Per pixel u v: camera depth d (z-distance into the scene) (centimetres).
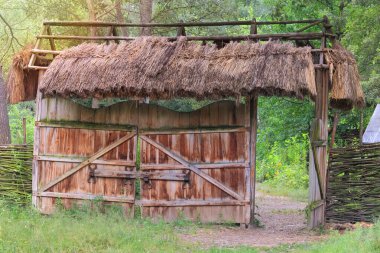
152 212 1375
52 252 948
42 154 1419
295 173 2608
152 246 1034
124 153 1390
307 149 2681
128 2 2364
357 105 1380
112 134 1398
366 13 2081
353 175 1316
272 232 1291
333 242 1030
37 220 1203
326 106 1328
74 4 2245
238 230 1305
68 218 1262
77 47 1420
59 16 2245
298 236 1228
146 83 1302
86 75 1340
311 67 1269
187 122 1373
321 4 2452
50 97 1387
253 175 1351
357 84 1330
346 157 1320
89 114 1406
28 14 2281
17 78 1420
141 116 1388
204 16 2278
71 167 1407
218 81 1275
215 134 1362
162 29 2255
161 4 2258
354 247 936
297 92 1242
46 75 1360
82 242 1014
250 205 1348
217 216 1358
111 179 1393
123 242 1048
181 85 1288
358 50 2162
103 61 1361
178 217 1366
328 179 1331
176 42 1370
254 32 1389
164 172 1373
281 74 1255
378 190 1298
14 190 1435
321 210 1326
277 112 2625
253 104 1352
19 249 948
